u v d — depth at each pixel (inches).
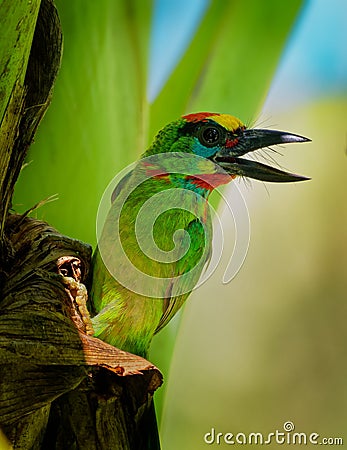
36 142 127.9
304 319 139.6
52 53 126.5
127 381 126.2
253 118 129.5
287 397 139.1
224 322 138.9
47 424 126.0
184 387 138.1
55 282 125.7
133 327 127.8
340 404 139.1
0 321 124.9
